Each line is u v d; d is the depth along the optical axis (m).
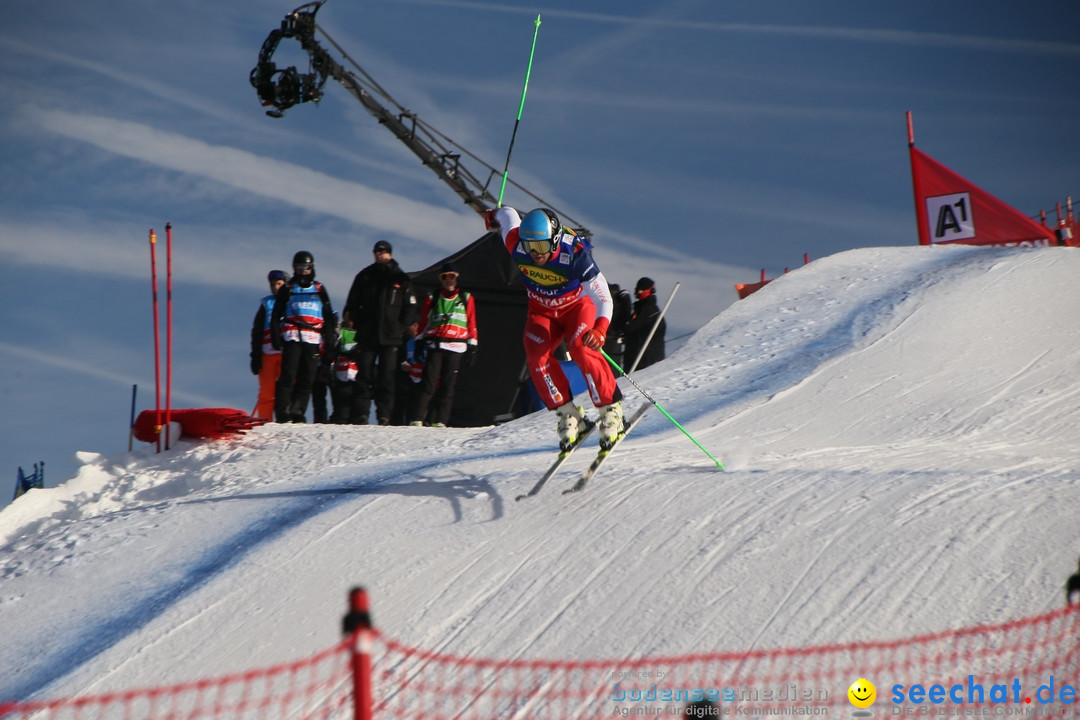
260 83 56.53
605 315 20.55
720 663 13.60
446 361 36.78
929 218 56.34
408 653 14.21
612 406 20.91
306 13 55.03
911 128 56.84
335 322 36.97
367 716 9.98
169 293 34.38
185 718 14.84
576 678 14.02
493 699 13.95
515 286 48.97
